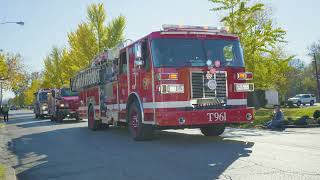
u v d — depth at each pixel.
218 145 10.73
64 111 27.17
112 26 43.38
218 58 11.32
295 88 91.38
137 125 12.36
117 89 14.24
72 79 22.66
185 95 10.84
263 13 32.81
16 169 8.71
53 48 57.31
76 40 43.53
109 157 9.60
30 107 121.62
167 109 10.73
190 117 10.66
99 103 16.86
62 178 7.45
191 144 11.19
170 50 11.07
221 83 11.17
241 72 11.46
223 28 12.02
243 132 14.80
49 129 20.89
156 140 12.51
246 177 6.59
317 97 89.62
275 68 27.73
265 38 26.98
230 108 11.13
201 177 6.80
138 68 12.12
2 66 51.06
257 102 38.09
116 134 15.80
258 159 8.20
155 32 11.21
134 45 12.45
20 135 17.72
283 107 45.69
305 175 6.56
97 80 16.94
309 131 14.41
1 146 13.34
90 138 14.64
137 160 8.91
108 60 15.09
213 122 10.80
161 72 10.84
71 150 11.39
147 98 11.54
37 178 7.61
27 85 92.12
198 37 11.37
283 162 7.78
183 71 10.91
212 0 27.11
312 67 88.38
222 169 7.36
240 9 26.47
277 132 14.36
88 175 7.56
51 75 57.88
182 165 7.98
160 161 8.60
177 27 11.53
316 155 8.53
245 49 26.52
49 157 10.26
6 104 36.00
